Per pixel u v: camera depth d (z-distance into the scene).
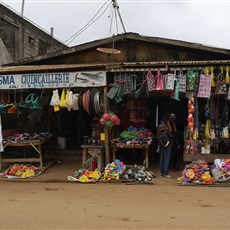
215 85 8.84
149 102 11.72
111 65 9.12
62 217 5.79
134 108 10.84
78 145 12.30
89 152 9.62
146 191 7.68
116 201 6.84
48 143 11.09
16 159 9.97
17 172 9.30
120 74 9.27
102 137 9.45
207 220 5.60
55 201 6.86
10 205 6.55
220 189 7.84
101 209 6.26
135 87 9.22
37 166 10.47
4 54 14.60
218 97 9.60
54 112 12.02
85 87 9.41
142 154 11.35
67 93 9.31
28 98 9.98
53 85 9.44
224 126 9.48
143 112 10.88
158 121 11.73
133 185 8.32
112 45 12.36
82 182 8.66
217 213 5.99
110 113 9.30
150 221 5.55
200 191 7.65
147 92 9.27
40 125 11.79
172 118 9.92
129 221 5.56
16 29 16.52
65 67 9.39
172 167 9.89
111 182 8.59
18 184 8.56
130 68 9.09
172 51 12.11
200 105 10.21
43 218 5.73
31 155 11.03
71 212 6.08
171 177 9.06
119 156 10.98
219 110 10.07
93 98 9.13
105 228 5.22
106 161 9.47
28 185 8.43
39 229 5.19
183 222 5.50
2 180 9.05
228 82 8.67
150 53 12.24
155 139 10.91
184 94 9.45
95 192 7.62
